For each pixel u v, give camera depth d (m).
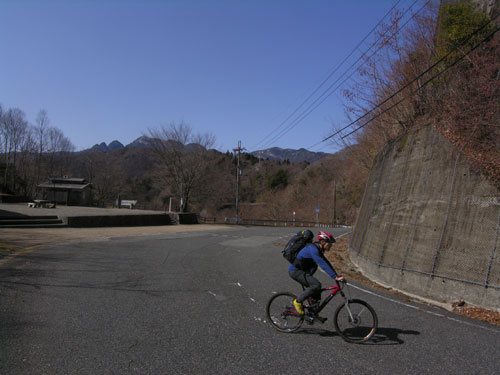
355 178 41.06
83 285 7.34
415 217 9.50
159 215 33.16
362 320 4.93
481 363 4.12
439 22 14.31
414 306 6.86
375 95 17.48
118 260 10.81
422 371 3.87
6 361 3.75
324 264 4.86
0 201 39.19
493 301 6.30
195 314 5.77
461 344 4.75
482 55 11.84
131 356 4.03
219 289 7.64
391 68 16.45
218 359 4.04
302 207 78.62
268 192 91.94
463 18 12.77
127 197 72.62
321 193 78.44
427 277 7.90
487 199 7.46
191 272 9.48
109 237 17.97
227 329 5.12
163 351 4.22
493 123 9.42
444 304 7.03
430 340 4.89
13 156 53.56
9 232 16.70
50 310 5.59
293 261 5.20
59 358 3.90
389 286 9.09
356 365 3.98
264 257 13.34
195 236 22.00
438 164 9.66
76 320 5.20
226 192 53.34
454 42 12.77
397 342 4.79
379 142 20.38
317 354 4.29
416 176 10.57
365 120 20.55
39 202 34.00
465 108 10.77
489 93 10.33
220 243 18.11
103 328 4.92
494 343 4.81
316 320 5.08
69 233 18.78
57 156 62.69
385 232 10.98
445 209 8.49
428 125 11.46
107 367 3.72
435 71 14.01
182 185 40.88
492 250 6.74
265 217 79.88
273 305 5.24
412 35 15.38
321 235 5.11
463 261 7.23
